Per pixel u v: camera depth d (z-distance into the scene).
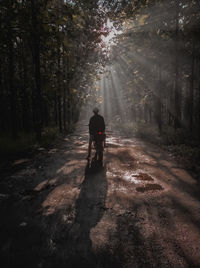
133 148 9.94
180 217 3.34
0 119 17.05
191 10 11.66
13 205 3.74
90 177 5.43
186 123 19.16
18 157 7.64
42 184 4.87
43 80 13.09
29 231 2.93
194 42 12.98
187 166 6.43
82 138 14.28
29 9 8.20
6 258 2.38
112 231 2.93
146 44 14.27
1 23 7.92
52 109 25.12
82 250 2.52
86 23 14.20
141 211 3.55
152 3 11.42
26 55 14.11
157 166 6.54
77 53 18.48
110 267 2.25
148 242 2.69
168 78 18.09
